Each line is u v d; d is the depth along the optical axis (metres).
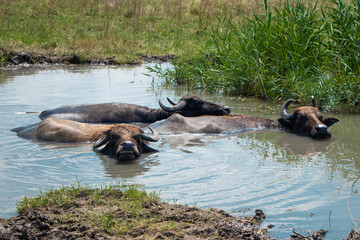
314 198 7.86
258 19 18.89
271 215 7.20
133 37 30.70
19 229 6.33
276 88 17.08
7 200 7.57
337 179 8.82
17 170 9.16
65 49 26.89
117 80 20.80
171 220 6.85
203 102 14.73
